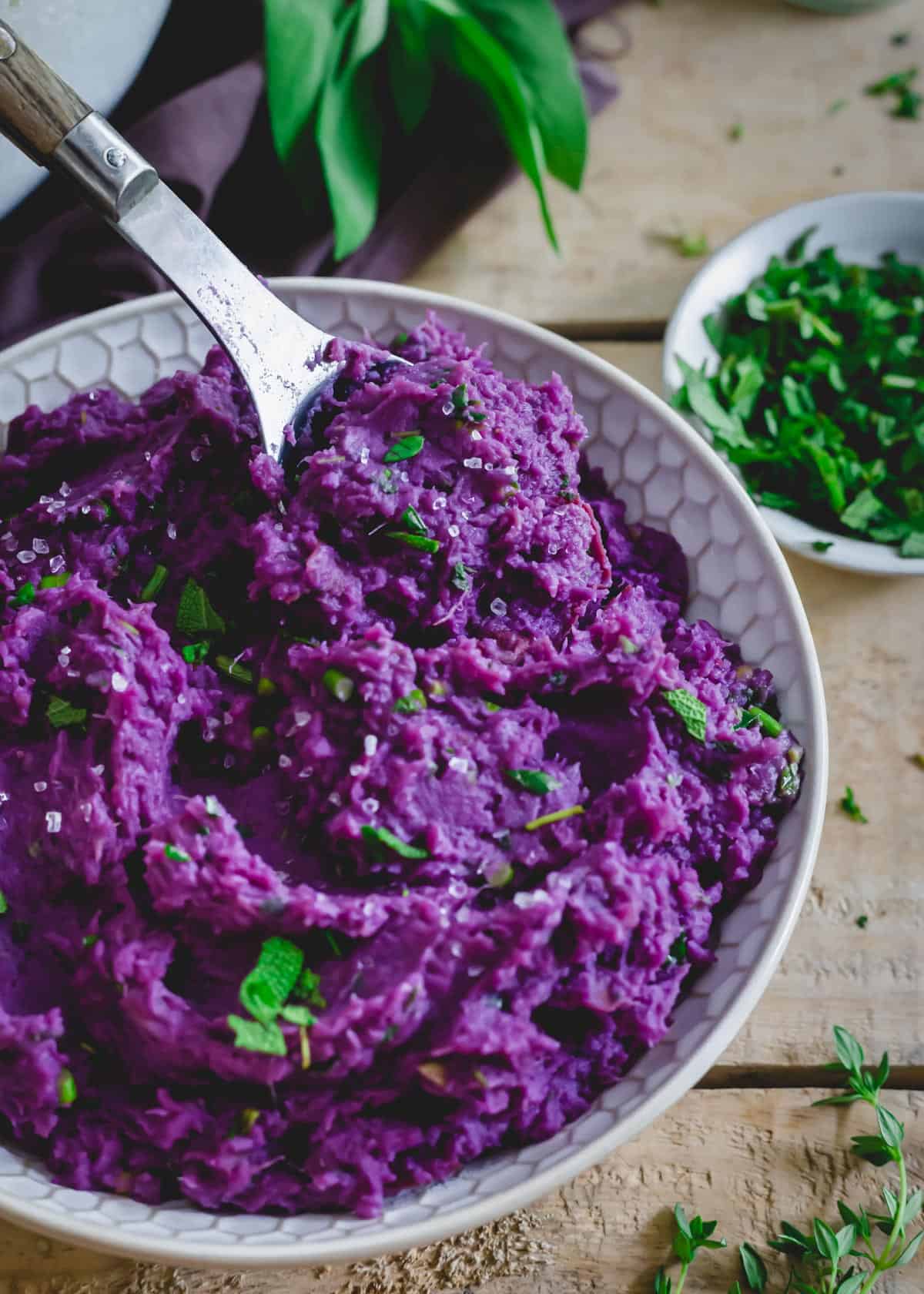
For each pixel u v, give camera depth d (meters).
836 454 0.62
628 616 0.49
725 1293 0.50
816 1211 0.52
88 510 0.51
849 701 0.59
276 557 0.49
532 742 0.48
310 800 0.47
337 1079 0.45
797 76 0.71
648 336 0.66
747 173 0.69
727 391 0.63
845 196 0.65
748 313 0.64
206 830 0.46
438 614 0.49
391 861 0.46
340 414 0.51
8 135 0.50
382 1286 0.50
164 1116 0.46
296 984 0.45
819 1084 0.54
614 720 0.49
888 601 0.61
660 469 0.55
